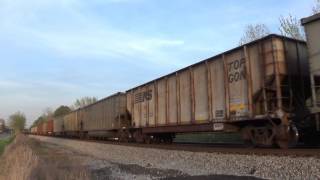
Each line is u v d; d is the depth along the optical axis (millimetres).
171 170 17188
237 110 18516
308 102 16984
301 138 17703
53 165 23172
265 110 16734
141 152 22812
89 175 18812
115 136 38375
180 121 23844
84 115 54000
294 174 11766
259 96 17281
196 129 22141
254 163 13672
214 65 20500
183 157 18125
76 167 22094
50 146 49500
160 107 26906
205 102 21203
